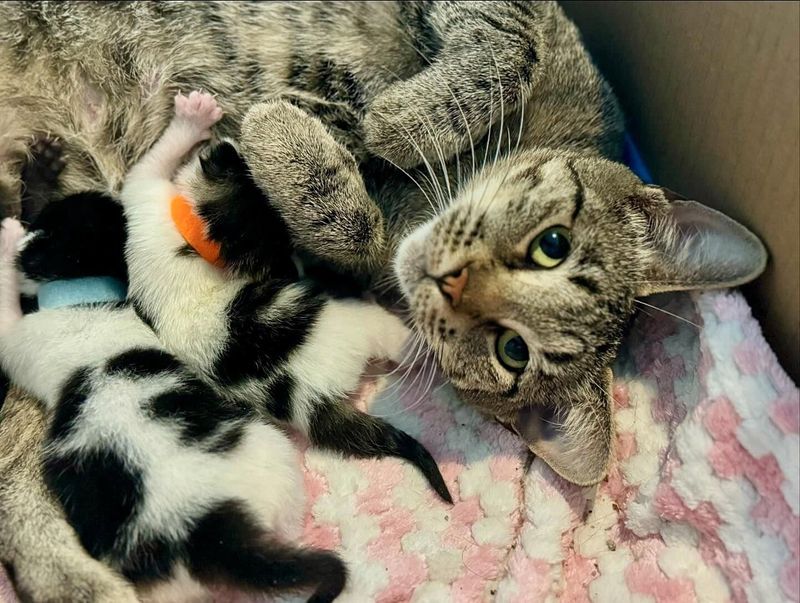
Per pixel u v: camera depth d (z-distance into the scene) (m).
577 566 0.28
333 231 0.28
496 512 0.28
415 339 0.28
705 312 0.26
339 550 0.28
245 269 0.28
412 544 0.28
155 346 0.27
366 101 0.30
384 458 0.29
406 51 0.30
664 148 0.30
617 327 0.26
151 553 0.23
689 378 0.28
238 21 0.29
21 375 0.27
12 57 0.28
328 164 0.27
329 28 0.29
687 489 0.26
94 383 0.25
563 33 0.31
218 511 0.24
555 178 0.25
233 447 0.25
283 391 0.27
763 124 0.23
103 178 0.30
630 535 0.28
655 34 0.29
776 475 0.24
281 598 0.25
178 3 0.29
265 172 0.27
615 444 0.28
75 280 0.28
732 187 0.25
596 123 0.31
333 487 0.28
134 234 0.28
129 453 0.24
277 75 0.29
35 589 0.23
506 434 0.29
